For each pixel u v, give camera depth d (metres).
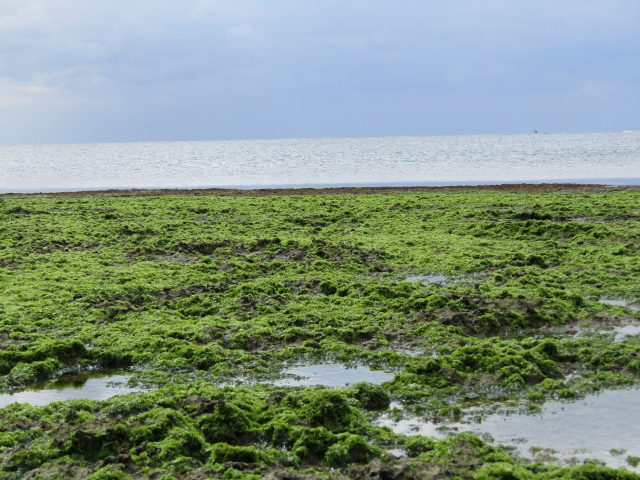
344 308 17.48
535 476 8.29
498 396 11.74
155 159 130.12
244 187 61.06
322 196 43.53
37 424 10.31
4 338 14.99
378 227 30.95
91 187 63.06
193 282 20.48
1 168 100.69
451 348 14.16
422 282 20.58
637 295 18.23
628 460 9.09
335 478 8.24
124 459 8.85
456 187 50.75
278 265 22.58
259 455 8.98
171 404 10.83
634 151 121.12
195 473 8.45
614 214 31.11
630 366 12.68
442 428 10.35
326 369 13.59
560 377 12.59
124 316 16.98
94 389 12.71
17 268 22.33
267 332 15.54
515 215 31.81
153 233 29.41
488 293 18.31
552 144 179.62
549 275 20.47
